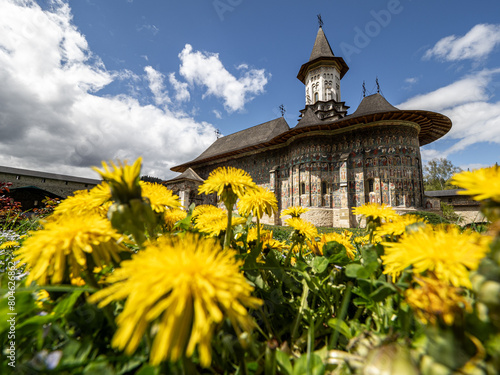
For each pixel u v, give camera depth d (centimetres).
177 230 170
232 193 120
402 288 81
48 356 60
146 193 105
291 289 121
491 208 53
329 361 69
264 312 102
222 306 55
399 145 2103
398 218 127
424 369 47
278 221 2628
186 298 49
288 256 154
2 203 500
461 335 48
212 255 57
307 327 102
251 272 116
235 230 154
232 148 3381
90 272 74
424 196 2098
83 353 62
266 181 2883
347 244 172
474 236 65
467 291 76
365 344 61
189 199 3147
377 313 93
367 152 2194
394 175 2072
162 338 45
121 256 83
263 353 74
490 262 50
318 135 2398
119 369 64
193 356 70
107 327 76
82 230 70
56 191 3903
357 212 148
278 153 2814
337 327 72
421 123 2227
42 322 70
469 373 44
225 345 66
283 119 3316
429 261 61
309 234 154
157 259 54
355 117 2108
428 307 53
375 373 47
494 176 56
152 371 57
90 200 95
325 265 127
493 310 47
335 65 3212
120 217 67
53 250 65
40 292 89
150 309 50
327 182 2333
